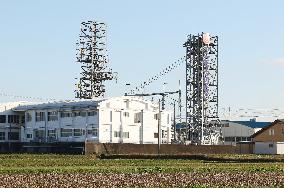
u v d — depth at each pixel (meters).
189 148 152.62
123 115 167.38
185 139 178.25
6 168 83.94
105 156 131.38
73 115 167.62
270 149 160.75
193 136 175.25
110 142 158.12
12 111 183.00
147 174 77.25
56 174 75.56
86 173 78.00
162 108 179.50
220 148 156.62
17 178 68.75
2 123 181.00
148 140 172.50
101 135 160.75
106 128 162.62
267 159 116.56
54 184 63.44
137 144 148.25
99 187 61.69
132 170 83.69
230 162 111.69
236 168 89.75
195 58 174.50
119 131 165.75
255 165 98.81
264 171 84.94
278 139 168.12
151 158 128.25
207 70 173.75
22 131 181.50
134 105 171.00
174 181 68.38
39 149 157.75
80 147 145.62
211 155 129.38
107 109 163.00
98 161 109.94
